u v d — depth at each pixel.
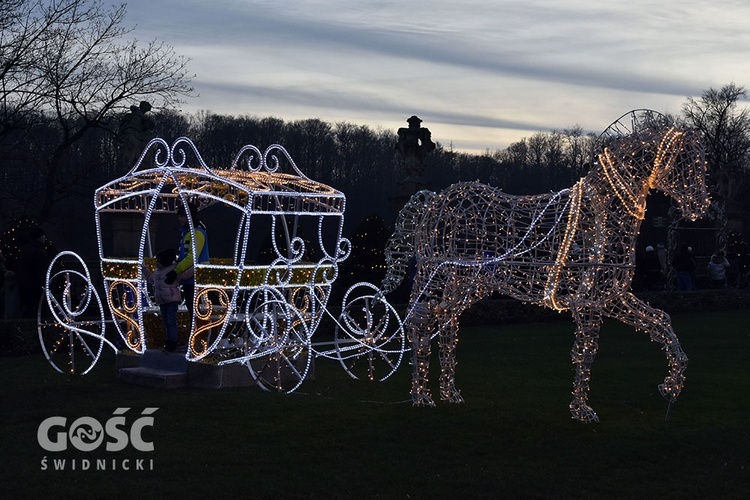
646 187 8.06
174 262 10.47
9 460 6.96
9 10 21.34
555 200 8.35
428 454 7.20
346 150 40.19
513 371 11.44
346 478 6.53
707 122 55.84
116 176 25.31
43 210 23.03
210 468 6.75
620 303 8.66
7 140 26.69
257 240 30.30
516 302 18.22
